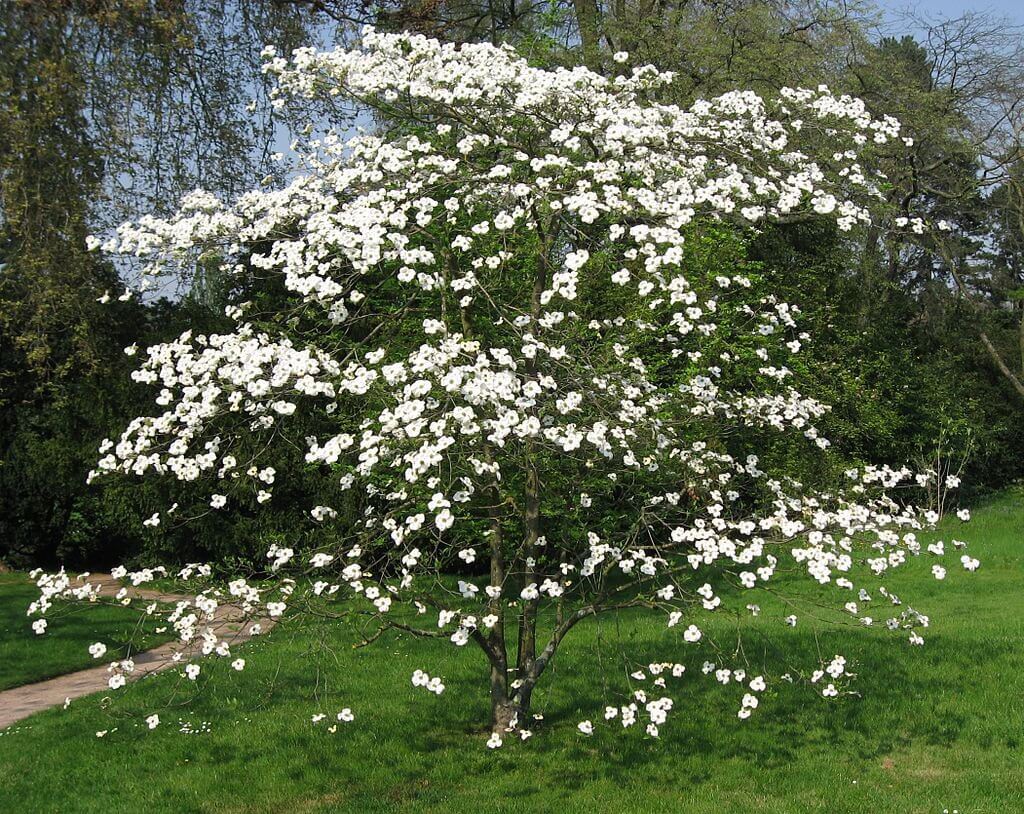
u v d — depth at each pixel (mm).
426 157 6082
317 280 5465
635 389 5766
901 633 9195
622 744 6203
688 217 5461
